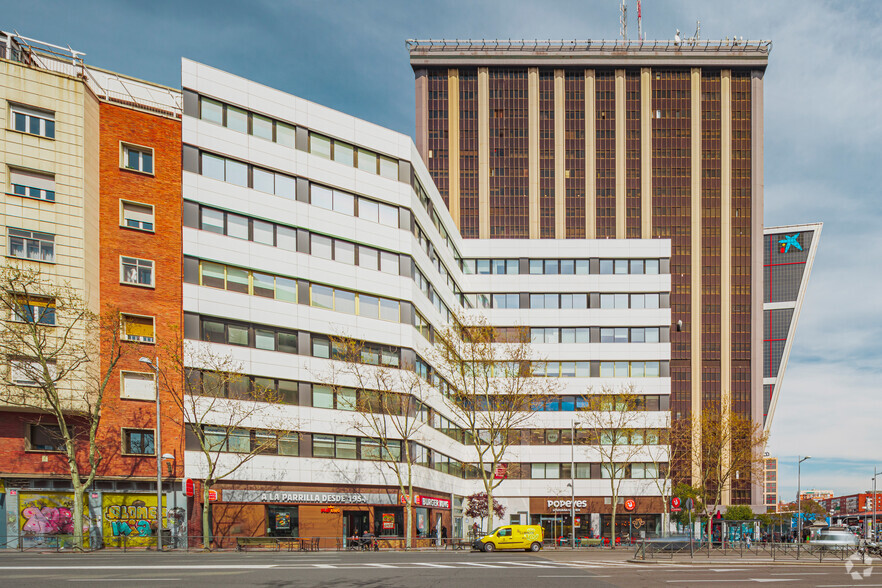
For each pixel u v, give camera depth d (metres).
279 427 46.00
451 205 134.12
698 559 36.31
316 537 43.78
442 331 64.69
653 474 74.38
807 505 165.88
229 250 46.22
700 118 139.12
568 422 75.25
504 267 78.44
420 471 54.81
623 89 139.00
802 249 186.38
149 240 43.78
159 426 38.78
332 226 51.28
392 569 25.03
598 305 77.25
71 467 36.00
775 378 183.88
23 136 39.09
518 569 26.84
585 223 134.88
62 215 39.59
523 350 62.50
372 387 50.97
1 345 36.44
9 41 42.06
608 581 23.22
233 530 43.53
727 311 135.12
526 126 136.75
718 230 137.12
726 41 141.38
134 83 49.41
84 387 38.84
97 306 41.25
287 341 47.91
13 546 37.00
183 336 43.66
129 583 18.55
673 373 133.50
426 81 137.12
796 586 22.92
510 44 139.38
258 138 48.50
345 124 53.09
